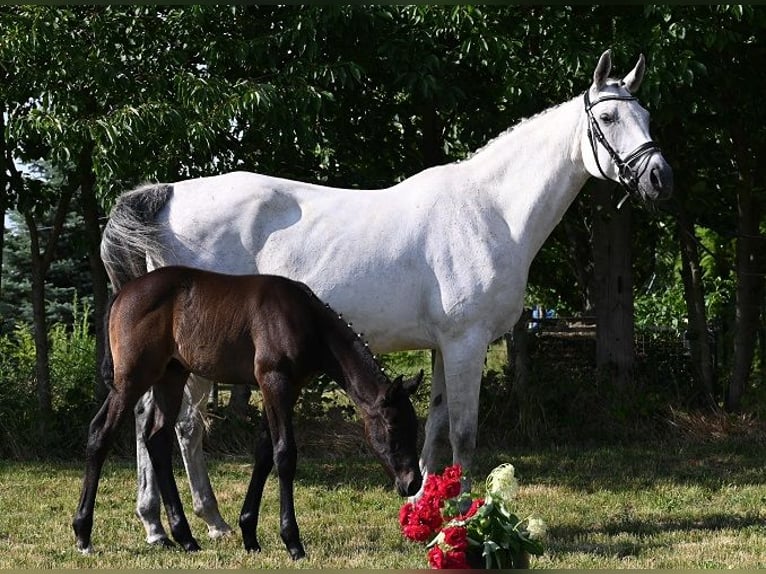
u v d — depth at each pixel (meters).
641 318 19.05
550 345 12.58
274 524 7.68
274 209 7.20
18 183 11.35
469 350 7.08
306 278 7.09
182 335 6.32
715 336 13.33
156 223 7.16
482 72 10.82
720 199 12.86
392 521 7.85
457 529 5.04
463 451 7.09
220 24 10.10
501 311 7.17
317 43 9.86
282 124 9.65
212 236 7.14
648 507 8.25
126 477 9.92
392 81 10.66
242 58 9.69
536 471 9.91
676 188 12.05
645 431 11.46
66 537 7.22
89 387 12.02
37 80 9.73
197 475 7.17
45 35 9.45
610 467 10.03
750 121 11.31
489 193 7.27
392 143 11.68
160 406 6.62
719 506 8.27
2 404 11.36
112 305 6.47
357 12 9.73
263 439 6.49
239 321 6.23
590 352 12.54
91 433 6.44
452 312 7.04
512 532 5.14
